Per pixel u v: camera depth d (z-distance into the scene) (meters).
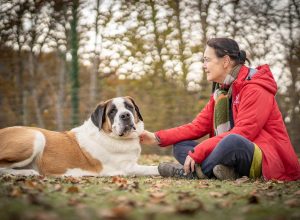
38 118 12.73
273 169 4.70
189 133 5.55
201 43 11.98
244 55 5.22
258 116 4.77
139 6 12.36
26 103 12.63
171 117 11.10
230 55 5.09
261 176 4.73
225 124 5.13
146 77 12.34
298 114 10.23
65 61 12.72
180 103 11.12
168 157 9.63
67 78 12.70
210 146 4.83
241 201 3.27
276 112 4.97
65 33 12.54
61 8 12.27
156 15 12.30
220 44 5.11
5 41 12.53
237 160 4.68
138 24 12.44
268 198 3.42
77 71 11.23
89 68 12.78
